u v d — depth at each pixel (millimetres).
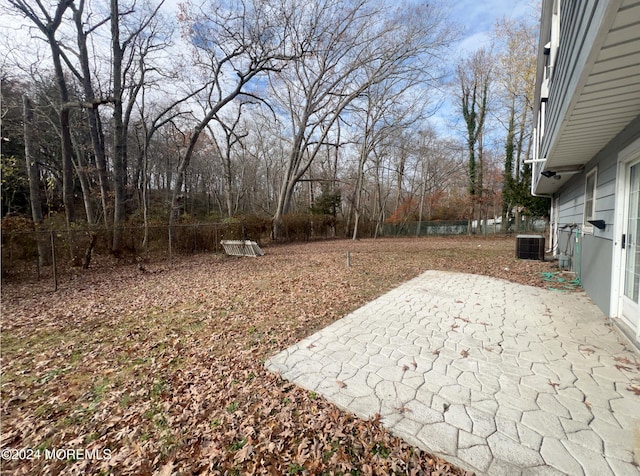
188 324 4305
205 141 23578
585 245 5324
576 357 2871
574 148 4305
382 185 28500
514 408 2152
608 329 3508
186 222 13445
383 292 5637
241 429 2092
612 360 2787
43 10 8938
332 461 1776
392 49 15094
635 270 3307
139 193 21203
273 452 1875
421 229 24609
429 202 26703
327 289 5984
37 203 10484
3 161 8812
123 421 2250
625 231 3561
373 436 1948
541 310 4301
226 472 1750
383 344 3328
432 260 9609
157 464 1839
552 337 3355
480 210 22688
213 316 4605
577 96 2514
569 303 4582
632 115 2984
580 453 1724
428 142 24609
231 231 14656
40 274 8367
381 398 2330
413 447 1838
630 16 1505
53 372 3031
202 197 28953
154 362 3180
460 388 2428
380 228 24719
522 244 9125
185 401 2467
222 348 3457
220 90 13953
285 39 12656
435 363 2855
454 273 7285
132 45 12547
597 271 4414
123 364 3166
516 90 18109
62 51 11062
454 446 1813
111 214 12758
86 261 9250
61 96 9625
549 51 5676
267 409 2281
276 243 17781
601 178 4332
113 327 4277
